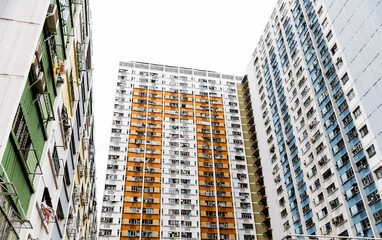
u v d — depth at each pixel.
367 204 33.91
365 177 34.66
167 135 65.94
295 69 51.81
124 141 63.25
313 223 41.59
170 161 62.69
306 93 47.72
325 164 41.16
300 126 47.84
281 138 52.94
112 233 53.16
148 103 69.62
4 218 10.34
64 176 20.86
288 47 54.91
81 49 22.91
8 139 10.63
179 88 73.81
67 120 19.05
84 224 33.31
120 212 55.28
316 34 47.50
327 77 43.88
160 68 76.19
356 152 36.44
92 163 37.53
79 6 21.17
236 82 78.25
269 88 60.22
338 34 41.38
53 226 18.62
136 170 60.28
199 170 62.66
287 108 52.56
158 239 53.84
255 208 59.56
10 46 11.52
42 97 14.23
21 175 12.10
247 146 67.31
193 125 68.62
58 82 16.95
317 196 41.78
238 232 56.47
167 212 56.69
